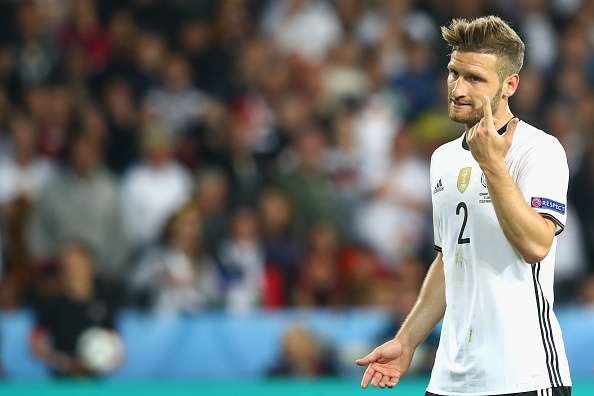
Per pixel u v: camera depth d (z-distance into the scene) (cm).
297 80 4262
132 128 4000
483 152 1307
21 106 4081
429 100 4319
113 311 3047
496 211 1321
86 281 3044
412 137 4038
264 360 3022
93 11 4353
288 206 3706
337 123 4041
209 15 4425
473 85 1392
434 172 1497
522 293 1401
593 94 4497
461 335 1441
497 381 1401
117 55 4238
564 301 3722
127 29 4316
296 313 3066
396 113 4231
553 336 1413
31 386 2664
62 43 4284
